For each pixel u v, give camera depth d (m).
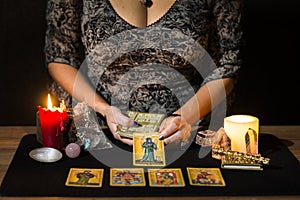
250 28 2.80
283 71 2.85
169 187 1.61
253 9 2.78
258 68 2.84
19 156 1.81
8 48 2.80
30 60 2.82
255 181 1.66
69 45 2.14
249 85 2.86
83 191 1.58
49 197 1.55
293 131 2.08
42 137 1.85
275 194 1.59
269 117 2.89
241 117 1.88
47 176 1.67
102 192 1.57
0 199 1.55
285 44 2.82
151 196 1.56
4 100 2.86
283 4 2.78
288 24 2.80
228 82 2.11
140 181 1.63
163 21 2.07
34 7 2.77
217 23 2.14
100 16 2.08
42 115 1.83
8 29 2.79
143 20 2.07
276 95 2.87
